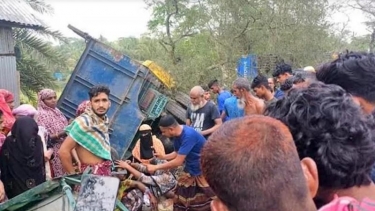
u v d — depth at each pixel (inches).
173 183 183.8
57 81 526.3
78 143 147.6
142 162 191.8
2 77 339.6
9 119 179.6
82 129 147.4
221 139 34.4
